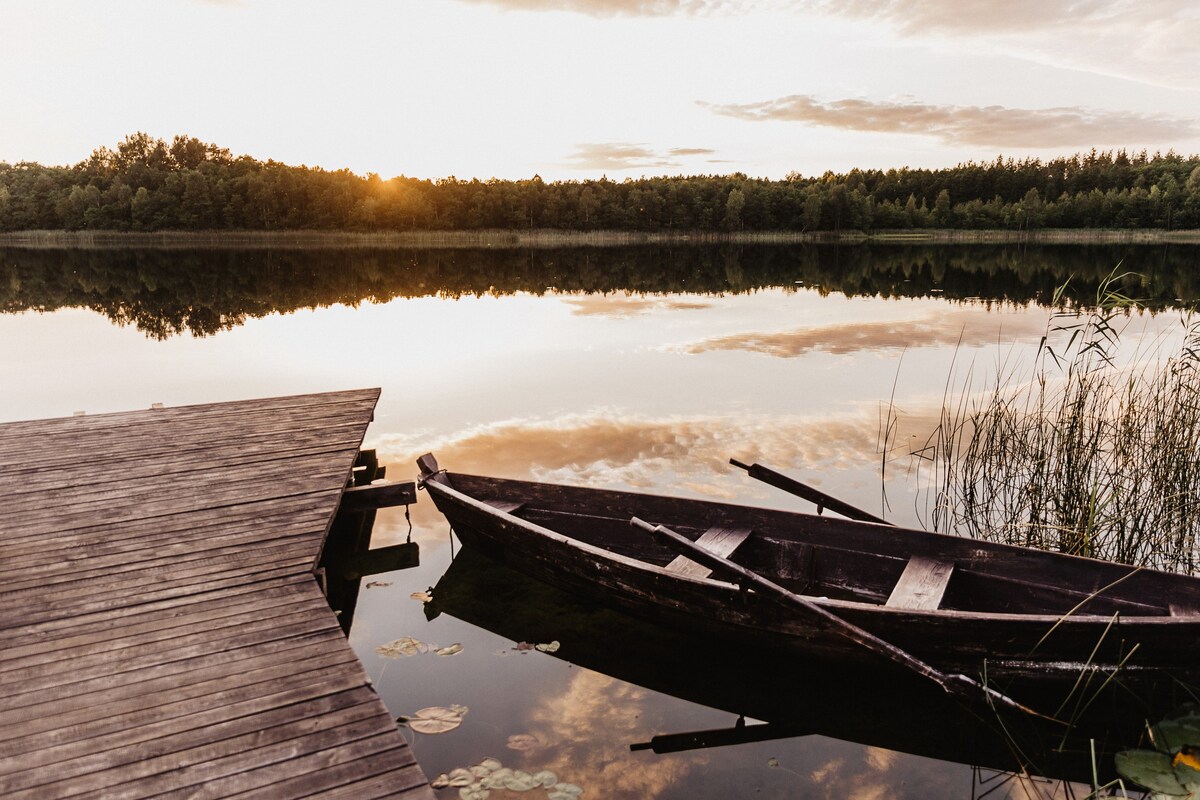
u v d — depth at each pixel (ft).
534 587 15.78
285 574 12.51
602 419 25.96
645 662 12.93
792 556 15.15
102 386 32.37
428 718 10.87
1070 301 56.54
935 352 36.32
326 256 138.62
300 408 23.80
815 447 22.67
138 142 299.38
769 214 294.46
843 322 47.01
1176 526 16.85
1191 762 9.84
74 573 12.53
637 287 74.95
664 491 19.30
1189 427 18.76
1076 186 293.43
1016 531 17.56
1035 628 10.59
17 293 70.44
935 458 21.48
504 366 35.19
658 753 10.40
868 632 11.39
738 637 12.64
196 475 17.30
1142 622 10.14
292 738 8.55
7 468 17.85
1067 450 18.60
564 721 11.06
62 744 8.43
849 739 10.98
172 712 8.98
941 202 290.35
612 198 296.92
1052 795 9.69
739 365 34.30
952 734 11.17
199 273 94.89
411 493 18.03
